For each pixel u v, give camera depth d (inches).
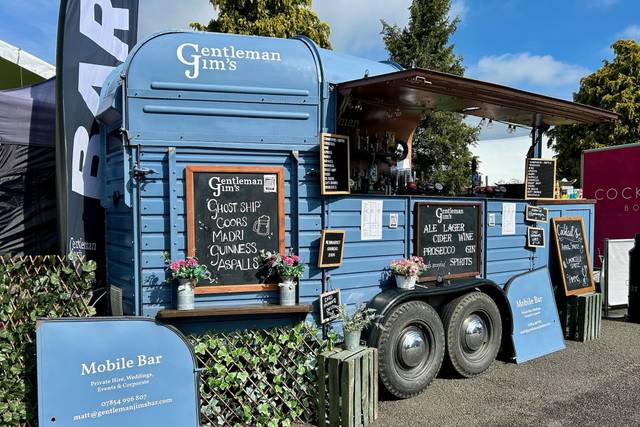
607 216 375.6
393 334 155.0
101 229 177.9
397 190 202.2
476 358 184.7
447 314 177.0
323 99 151.7
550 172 229.1
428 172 552.7
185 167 137.6
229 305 141.0
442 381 179.8
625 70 593.6
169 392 126.2
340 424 136.7
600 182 380.2
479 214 194.9
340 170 152.1
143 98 136.5
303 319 146.3
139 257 135.7
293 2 464.4
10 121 205.0
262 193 144.4
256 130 145.0
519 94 172.2
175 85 138.5
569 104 192.4
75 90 171.3
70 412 115.5
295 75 149.3
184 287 133.9
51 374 114.9
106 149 165.9
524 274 212.8
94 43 178.1
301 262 148.6
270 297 145.3
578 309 233.8
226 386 136.9
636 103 570.3
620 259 294.7
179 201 138.0
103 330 121.2
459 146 567.2
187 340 130.5
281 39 154.6
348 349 146.4
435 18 582.2
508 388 173.2
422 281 175.6
